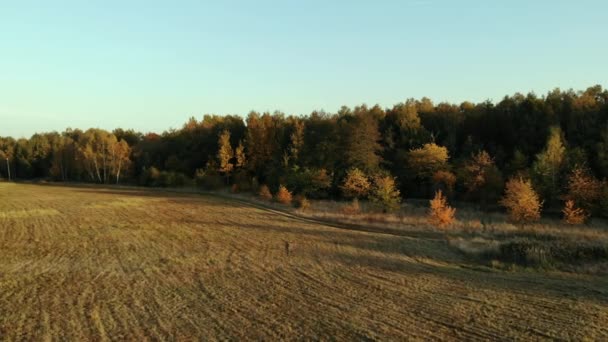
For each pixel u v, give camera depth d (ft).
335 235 112.27
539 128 217.77
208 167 277.23
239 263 79.36
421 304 53.83
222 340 42.06
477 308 51.83
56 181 393.91
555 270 73.26
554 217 145.48
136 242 100.83
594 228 119.85
